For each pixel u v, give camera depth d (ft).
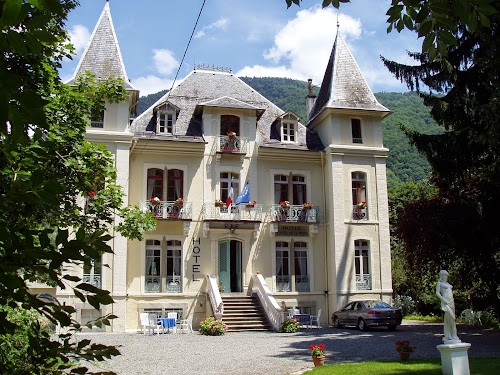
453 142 66.03
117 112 79.41
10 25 6.86
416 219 77.10
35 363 9.62
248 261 85.35
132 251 80.07
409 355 43.24
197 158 85.76
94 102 36.60
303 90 275.59
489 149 63.21
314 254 88.74
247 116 89.86
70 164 28.71
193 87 95.35
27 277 9.95
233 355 48.67
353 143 91.25
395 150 211.61
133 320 77.92
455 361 33.42
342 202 88.07
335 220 87.10
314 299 87.10
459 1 12.76
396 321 70.69
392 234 143.43
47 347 9.59
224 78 99.66
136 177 82.23
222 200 86.58
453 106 67.31
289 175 90.33
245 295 82.84
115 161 77.71
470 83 65.87
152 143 82.84
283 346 55.06
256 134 91.25
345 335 65.41
